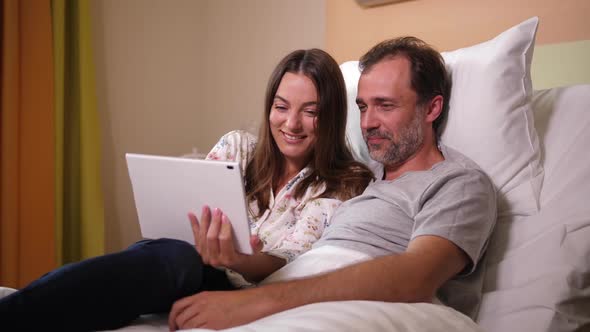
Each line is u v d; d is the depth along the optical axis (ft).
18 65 8.26
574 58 5.74
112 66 10.12
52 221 8.59
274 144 5.36
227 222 3.72
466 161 4.39
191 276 3.57
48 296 2.97
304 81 5.06
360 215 4.35
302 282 3.43
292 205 5.13
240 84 10.75
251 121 10.51
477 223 3.83
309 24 9.34
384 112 4.55
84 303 3.07
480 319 4.02
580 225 3.95
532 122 4.55
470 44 6.81
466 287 4.07
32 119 8.43
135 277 3.27
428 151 4.66
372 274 3.41
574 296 3.73
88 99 9.04
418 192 4.19
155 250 3.48
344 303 3.13
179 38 11.14
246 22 10.55
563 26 5.93
